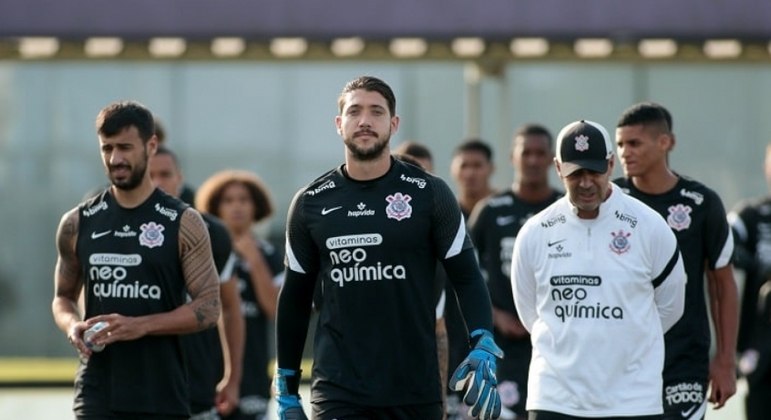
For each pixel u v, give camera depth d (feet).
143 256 73.72
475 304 67.82
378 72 186.39
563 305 72.49
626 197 72.90
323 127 187.52
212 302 74.18
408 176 67.82
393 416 67.82
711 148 186.19
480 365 66.18
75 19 123.34
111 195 75.00
